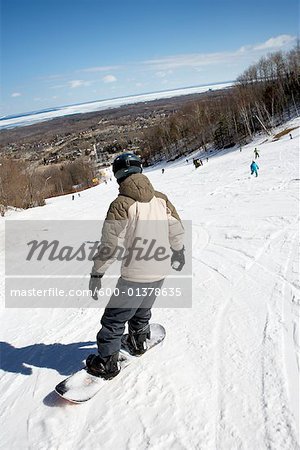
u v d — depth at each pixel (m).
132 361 3.10
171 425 2.37
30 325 4.87
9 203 39.56
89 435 2.41
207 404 2.51
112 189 42.41
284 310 3.67
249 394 2.53
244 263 5.53
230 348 3.12
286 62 95.12
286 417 2.27
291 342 3.05
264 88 90.44
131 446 2.26
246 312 3.77
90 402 2.71
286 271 4.82
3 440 2.51
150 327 3.54
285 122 72.75
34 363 3.58
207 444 2.19
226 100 99.00
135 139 185.50
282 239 6.51
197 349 3.18
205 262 5.95
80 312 4.95
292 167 20.72
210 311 3.95
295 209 9.00
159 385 2.77
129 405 2.62
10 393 3.10
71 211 24.17
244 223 8.53
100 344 2.82
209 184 22.83
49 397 2.90
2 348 4.17
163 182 32.94
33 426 2.59
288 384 2.55
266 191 13.85
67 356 3.61
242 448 2.12
